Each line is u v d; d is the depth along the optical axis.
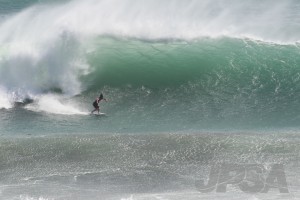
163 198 50.62
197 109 78.56
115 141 65.00
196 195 51.34
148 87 85.31
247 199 49.91
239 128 71.56
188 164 59.06
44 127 71.69
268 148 62.72
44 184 54.59
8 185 54.28
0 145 63.78
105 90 84.19
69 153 61.84
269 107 79.44
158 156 60.97
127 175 56.75
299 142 64.50
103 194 52.47
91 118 75.19
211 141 65.00
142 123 73.56
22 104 79.81
